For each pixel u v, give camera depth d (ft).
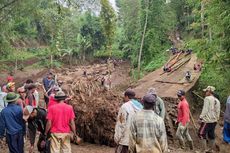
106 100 38.42
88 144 38.34
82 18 226.79
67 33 204.54
